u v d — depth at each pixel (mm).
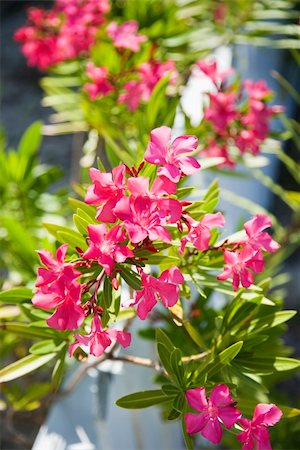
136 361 1056
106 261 845
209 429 884
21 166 1456
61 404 1570
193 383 943
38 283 864
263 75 1825
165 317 1183
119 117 1361
